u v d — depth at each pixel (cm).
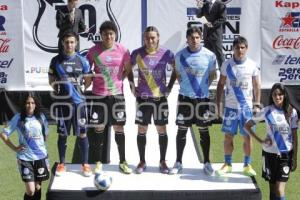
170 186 806
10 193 861
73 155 1012
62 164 853
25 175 764
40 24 1198
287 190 884
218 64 1141
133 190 791
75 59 834
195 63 823
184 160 924
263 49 1183
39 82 1198
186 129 848
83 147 848
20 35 1155
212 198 791
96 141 872
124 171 855
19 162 766
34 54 1208
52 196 786
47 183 903
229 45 1208
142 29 1215
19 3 1145
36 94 1157
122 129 859
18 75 1166
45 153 776
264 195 868
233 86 831
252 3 1193
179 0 1202
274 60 1185
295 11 1167
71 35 829
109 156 930
